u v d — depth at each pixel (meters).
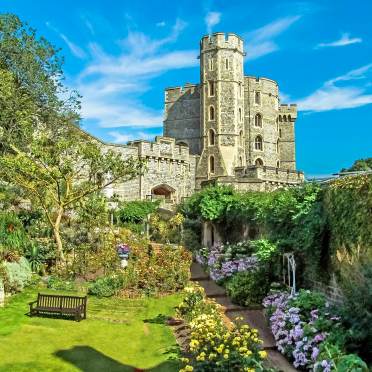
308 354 8.96
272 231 14.42
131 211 33.62
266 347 10.32
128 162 21.03
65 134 27.86
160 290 16.20
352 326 8.29
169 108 55.91
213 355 8.09
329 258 11.31
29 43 27.45
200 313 12.07
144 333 11.90
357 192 10.07
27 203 25.14
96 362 9.83
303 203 12.29
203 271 19.47
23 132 22.84
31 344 10.82
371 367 6.93
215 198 22.44
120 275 16.41
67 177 20.27
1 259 15.84
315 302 10.42
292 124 60.53
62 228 21.34
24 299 14.82
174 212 35.53
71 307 13.16
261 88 55.56
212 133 50.31
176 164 46.91
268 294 13.36
